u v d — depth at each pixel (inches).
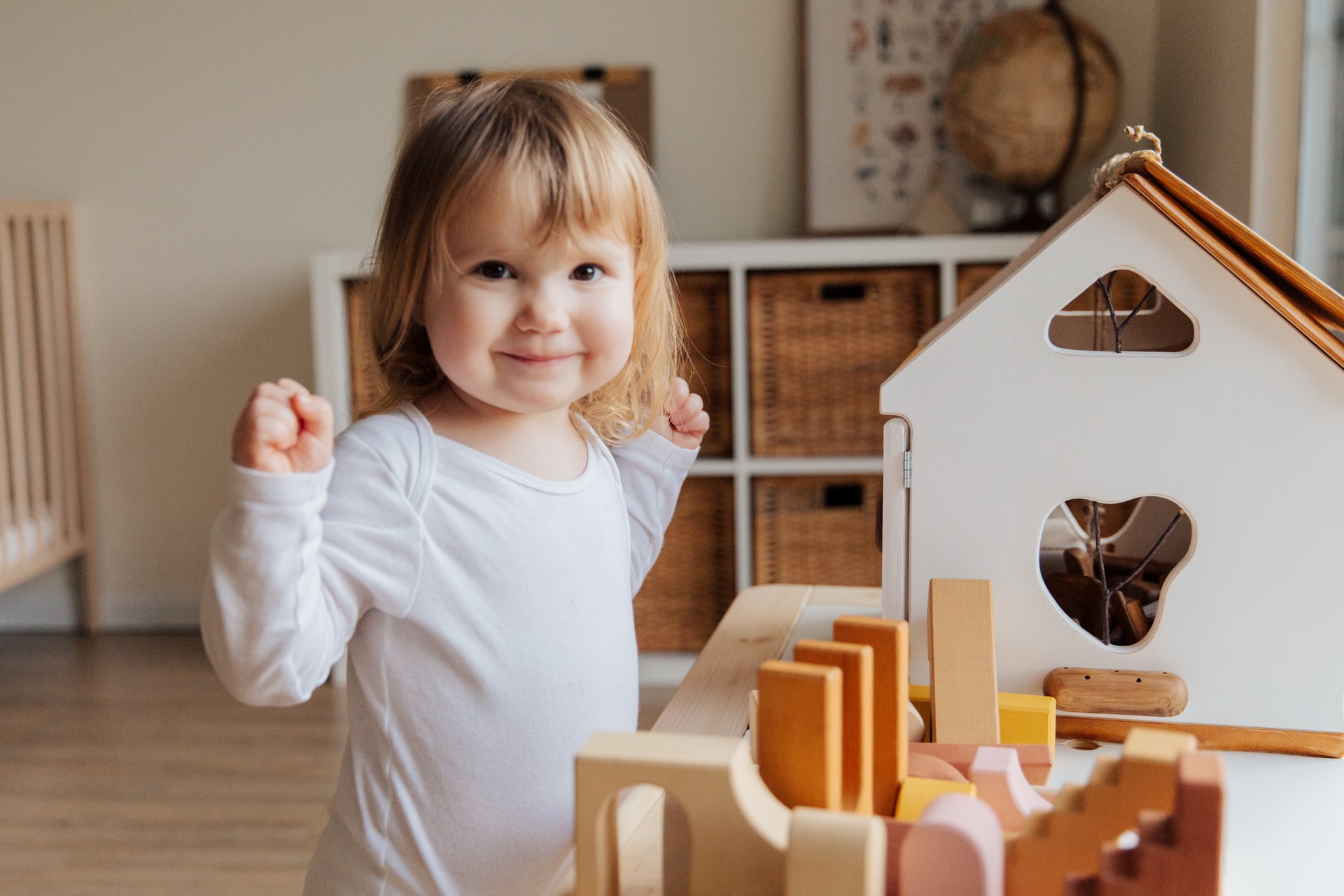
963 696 26.5
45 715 93.2
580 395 25.4
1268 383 27.9
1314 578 28.1
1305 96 72.9
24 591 119.6
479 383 24.5
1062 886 17.6
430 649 25.4
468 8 111.4
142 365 117.3
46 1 113.7
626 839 24.0
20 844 70.8
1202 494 28.5
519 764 25.9
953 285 93.7
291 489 20.9
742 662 33.9
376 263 27.3
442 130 24.9
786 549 98.5
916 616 30.2
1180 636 28.8
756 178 111.3
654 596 99.7
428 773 25.7
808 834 16.9
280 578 21.1
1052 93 94.2
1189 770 16.7
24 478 104.7
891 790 22.2
